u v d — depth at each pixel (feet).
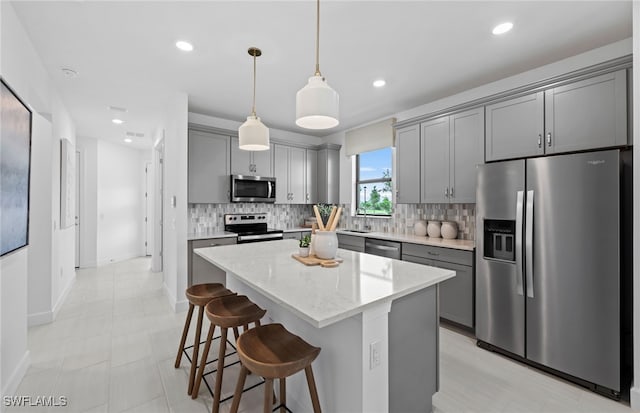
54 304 10.76
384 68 9.21
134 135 17.81
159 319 10.44
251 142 7.18
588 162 6.62
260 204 16.21
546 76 9.01
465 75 9.71
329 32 7.29
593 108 7.15
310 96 5.06
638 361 5.89
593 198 6.55
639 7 5.90
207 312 5.72
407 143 12.13
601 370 6.46
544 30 7.24
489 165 8.30
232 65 8.99
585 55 8.29
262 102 12.24
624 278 6.66
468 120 9.96
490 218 8.27
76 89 10.72
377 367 4.53
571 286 6.84
